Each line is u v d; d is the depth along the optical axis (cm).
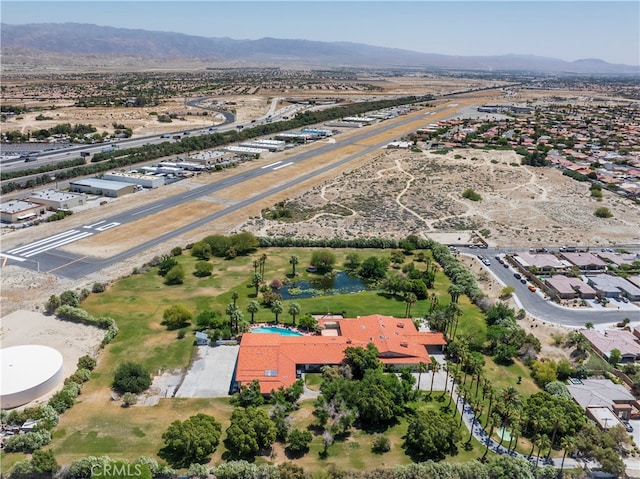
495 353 10319
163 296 12400
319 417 7994
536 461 7425
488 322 11412
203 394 8838
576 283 13000
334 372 9206
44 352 9388
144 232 16375
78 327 10888
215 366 9656
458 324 11144
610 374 9581
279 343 9881
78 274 13325
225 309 11800
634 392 9175
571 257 14762
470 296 12600
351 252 15512
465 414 8450
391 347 9869
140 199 19738
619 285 12950
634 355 10050
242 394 8525
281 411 8019
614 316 11806
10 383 8488
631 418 8444
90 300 12081
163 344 10338
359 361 9394
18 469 6875
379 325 10625
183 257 14762
